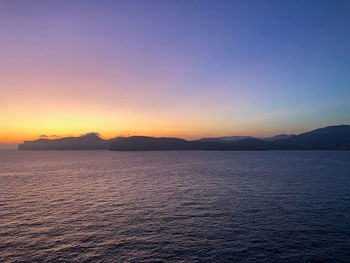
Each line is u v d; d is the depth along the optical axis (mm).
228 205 35656
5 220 28891
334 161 130750
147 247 21422
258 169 89375
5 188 52125
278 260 19031
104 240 22938
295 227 26109
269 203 36625
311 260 19031
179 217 29969
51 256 19734
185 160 152125
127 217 30047
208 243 22219
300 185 52719
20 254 20078
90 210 33312
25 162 148125
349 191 45719
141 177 70500
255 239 23031
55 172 87125
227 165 109500
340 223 27297
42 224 27438
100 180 64688
